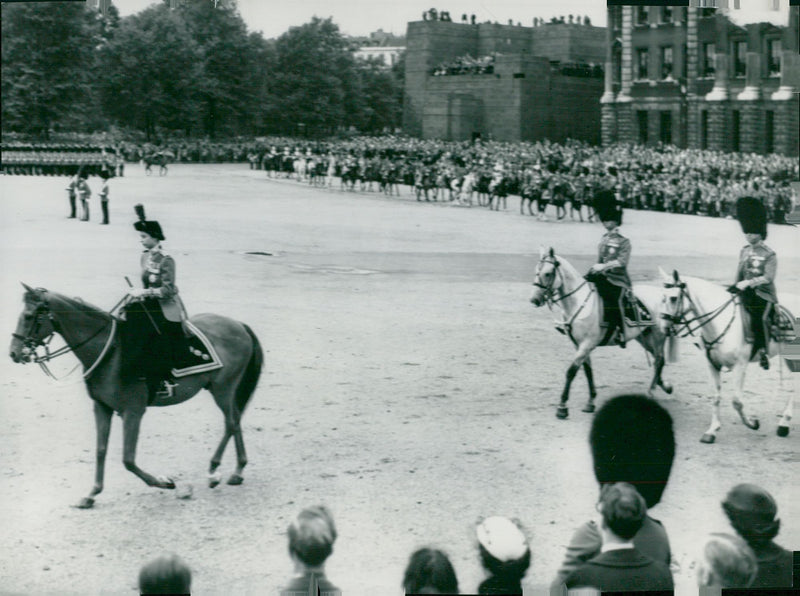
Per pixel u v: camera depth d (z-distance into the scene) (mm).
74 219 34406
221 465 11430
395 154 44375
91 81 25625
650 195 36750
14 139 34750
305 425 12789
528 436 12406
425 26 43156
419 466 11141
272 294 21812
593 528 7148
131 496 10438
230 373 10695
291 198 42094
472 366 16047
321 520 6812
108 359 9984
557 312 20797
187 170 45281
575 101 45781
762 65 42062
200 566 8586
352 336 17906
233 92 27562
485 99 43969
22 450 11711
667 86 44656
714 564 7543
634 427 7070
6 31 23797
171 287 10266
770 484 10758
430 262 27062
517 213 40156
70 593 8070
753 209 12711
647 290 14211
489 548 6465
